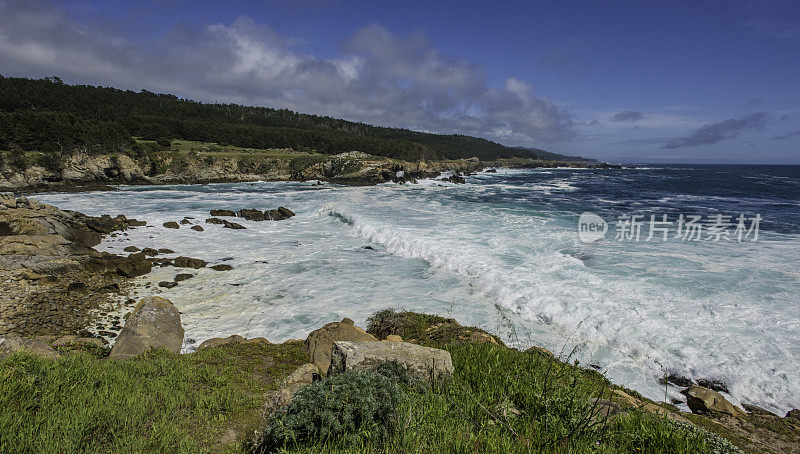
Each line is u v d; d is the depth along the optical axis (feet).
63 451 10.06
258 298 42.45
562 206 110.42
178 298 42.80
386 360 15.24
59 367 15.06
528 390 14.93
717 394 21.58
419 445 10.51
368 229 74.59
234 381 18.06
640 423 12.61
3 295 41.78
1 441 9.99
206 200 139.13
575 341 31.73
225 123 437.58
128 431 11.80
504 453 10.29
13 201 79.66
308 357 22.53
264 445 11.50
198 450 11.55
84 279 49.29
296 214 107.76
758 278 40.96
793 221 80.28
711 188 181.57
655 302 35.50
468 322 35.29
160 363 18.92
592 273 44.01
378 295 42.55
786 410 22.27
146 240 73.51
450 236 64.75
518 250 55.06
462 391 14.70
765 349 27.37
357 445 10.50
